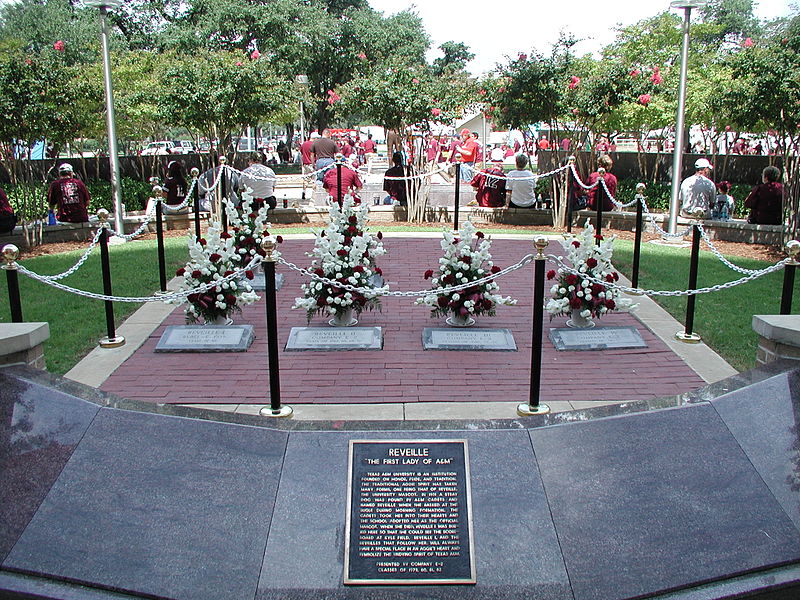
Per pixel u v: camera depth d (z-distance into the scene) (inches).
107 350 282.0
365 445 154.3
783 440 150.4
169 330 288.8
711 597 127.4
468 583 131.8
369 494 145.9
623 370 260.5
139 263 442.0
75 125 566.9
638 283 386.6
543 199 699.4
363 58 730.8
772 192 527.8
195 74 607.2
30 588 126.6
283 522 140.9
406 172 649.6
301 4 1624.0
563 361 270.7
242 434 155.9
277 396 215.6
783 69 467.8
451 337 286.7
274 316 210.1
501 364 267.0
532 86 618.5
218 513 141.3
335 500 144.9
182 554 134.2
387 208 653.9
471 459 151.9
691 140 1000.2
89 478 143.9
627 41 936.9
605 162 614.2
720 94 517.7
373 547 137.3
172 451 150.6
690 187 569.6
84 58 1114.7
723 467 147.0
